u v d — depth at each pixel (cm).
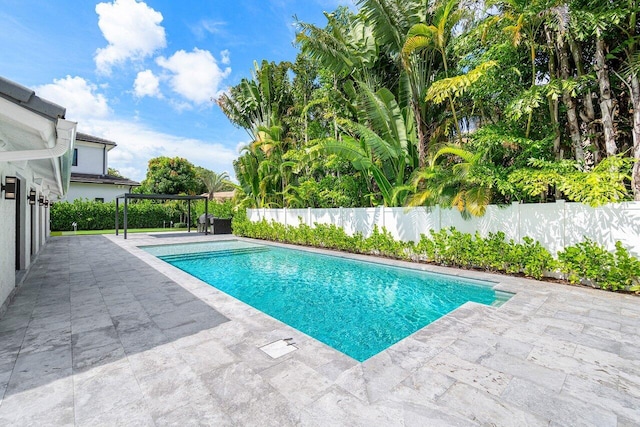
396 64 1021
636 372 295
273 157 1578
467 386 273
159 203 2581
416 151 1005
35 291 581
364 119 1095
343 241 1110
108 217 2205
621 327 401
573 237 639
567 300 518
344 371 297
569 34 609
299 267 961
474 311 470
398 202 1013
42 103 267
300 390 265
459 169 763
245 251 1272
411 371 298
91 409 239
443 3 799
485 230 771
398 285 732
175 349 340
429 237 883
